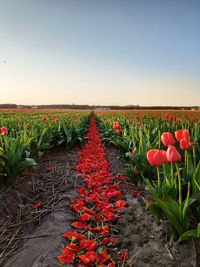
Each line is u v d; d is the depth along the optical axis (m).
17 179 4.78
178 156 2.61
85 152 8.08
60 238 3.04
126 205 3.95
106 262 2.61
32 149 5.98
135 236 2.99
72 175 5.66
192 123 8.67
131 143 5.99
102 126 14.26
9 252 2.85
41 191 4.66
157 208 2.91
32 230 3.32
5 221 3.54
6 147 4.62
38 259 2.67
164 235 2.83
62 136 8.79
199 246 2.52
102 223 3.35
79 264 2.54
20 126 8.47
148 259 2.54
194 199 2.73
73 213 3.75
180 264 2.38
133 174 4.45
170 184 3.12
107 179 4.97
